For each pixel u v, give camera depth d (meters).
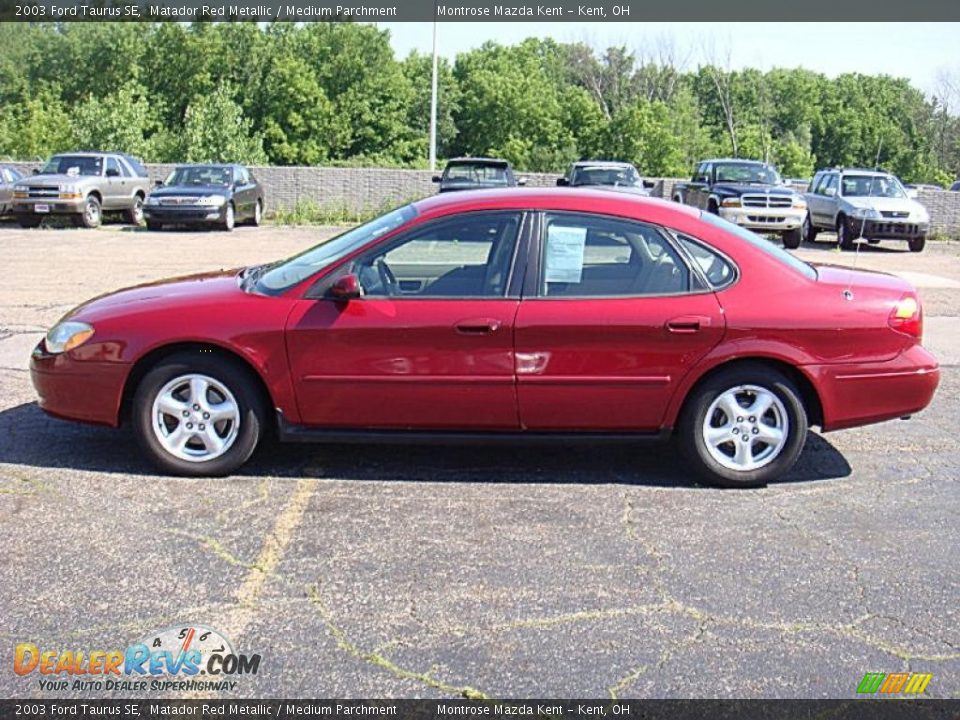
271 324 4.91
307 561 4.10
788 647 3.48
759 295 4.97
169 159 33.94
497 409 4.96
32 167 28.42
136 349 4.96
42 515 4.52
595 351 4.89
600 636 3.53
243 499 4.80
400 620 3.62
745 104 84.06
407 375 4.91
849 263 17.45
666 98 81.00
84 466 5.21
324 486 5.00
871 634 3.59
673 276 4.99
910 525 4.65
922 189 27.06
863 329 4.98
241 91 59.03
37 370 5.14
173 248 17.83
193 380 5.00
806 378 4.98
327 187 27.52
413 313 4.89
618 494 4.98
